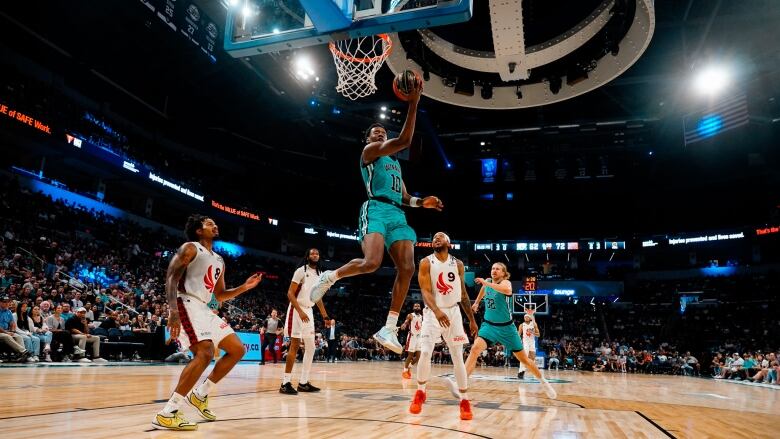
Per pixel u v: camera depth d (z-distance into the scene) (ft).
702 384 45.32
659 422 16.07
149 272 70.74
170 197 88.69
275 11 21.50
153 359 43.91
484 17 45.52
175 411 11.36
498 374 51.62
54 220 64.13
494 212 136.67
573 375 56.85
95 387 20.54
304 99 88.89
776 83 77.15
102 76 78.23
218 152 105.70
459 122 104.63
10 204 59.41
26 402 15.24
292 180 120.78
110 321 43.88
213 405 16.31
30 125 62.75
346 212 135.95
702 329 100.37
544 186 121.70
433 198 15.20
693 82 75.15
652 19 37.83
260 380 28.09
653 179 116.78
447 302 15.65
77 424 11.63
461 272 16.28
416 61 47.32
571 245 124.57
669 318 108.47
